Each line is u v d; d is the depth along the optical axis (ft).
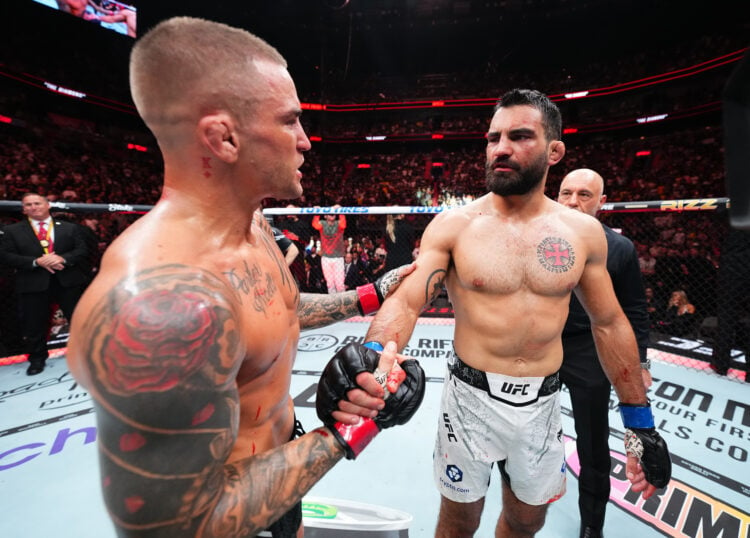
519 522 4.83
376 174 76.89
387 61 75.05
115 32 52.90
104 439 1.73
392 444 8.72
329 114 76.07
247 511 1.94
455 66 75.77
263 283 2.61
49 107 52.37
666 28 59.36
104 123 57.82
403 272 4.36
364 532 6.31
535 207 4.36
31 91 49.80
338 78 77.77
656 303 16.96
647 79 59.98
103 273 1.90
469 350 4.39
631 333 4.45
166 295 1.74
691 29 58.70
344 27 65.21
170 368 1.64
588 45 66.74
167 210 2.23
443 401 4.76
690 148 58.29
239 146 2.21
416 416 9.93
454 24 63.98
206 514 1.83
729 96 1.13
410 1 60.90
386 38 68.08
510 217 4.38
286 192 2.47
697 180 53.98
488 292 4.22
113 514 1.78
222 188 2.30
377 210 14.60
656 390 11.39
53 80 51.24
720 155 54.44
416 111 74.84
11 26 49.21
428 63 75.25
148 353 1.63
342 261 22.30
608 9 57.16
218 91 2.10
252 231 2.96
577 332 5.85
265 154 2.27
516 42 67.82
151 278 1.80
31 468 7.75
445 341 15.76
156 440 1.69
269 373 2.73
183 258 2.04
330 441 2.32
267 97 2.22
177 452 1.73
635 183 59.26
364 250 26.43
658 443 4.34
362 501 6.98
